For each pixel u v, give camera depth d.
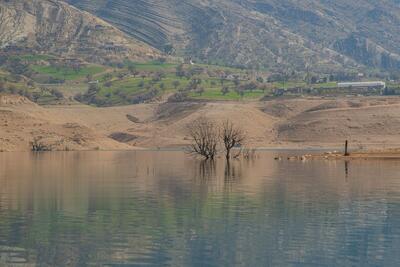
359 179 130.62
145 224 74.25
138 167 177.50
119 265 56.50
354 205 89.50
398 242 65.06
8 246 62.97
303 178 134.00
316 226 73.00
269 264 56.91
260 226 72.94
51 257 58.91
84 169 168.50
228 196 100.56
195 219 77.50
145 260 57.97
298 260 58.25
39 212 83.25
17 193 105.38
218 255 59.72
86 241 65.12
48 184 122.00
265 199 96.38
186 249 61.84
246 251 61.25
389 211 83.81
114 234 68.38
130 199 97.00
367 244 64.19
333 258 58.97
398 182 123.50
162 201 94.50
